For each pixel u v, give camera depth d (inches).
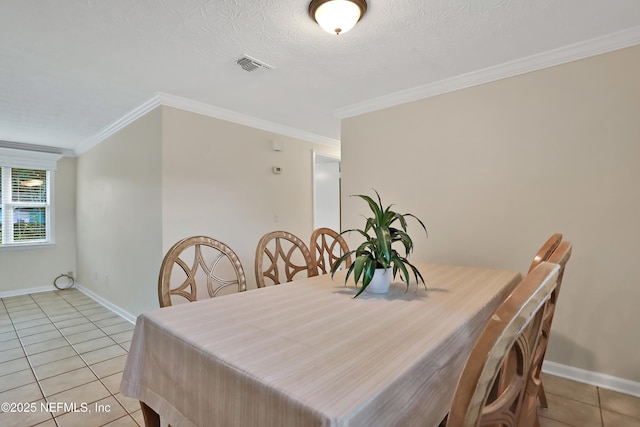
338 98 116.6
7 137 163.0
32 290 181.0
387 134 117.5
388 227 58.8
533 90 88.0
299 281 68.4
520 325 19.4
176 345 38.3
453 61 88.3
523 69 88.6
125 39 75.3
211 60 86.1
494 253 94.9
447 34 74.6
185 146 118.2
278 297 55.4
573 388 78.7
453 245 102.6
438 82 101.9
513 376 25.7
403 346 35.0
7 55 82.3
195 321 43.1
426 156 108.0
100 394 78.4
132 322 130.4
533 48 81.6
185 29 71.4
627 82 75.5
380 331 39.4
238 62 87.6
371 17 67.6
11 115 129.5
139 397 43.3
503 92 92.8
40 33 72.2
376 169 120.6
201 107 121.5
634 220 75.1
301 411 24.3
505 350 19.0
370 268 54.2
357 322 42.7
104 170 156.3
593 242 80.0
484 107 96.2
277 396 26.2
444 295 56.5
